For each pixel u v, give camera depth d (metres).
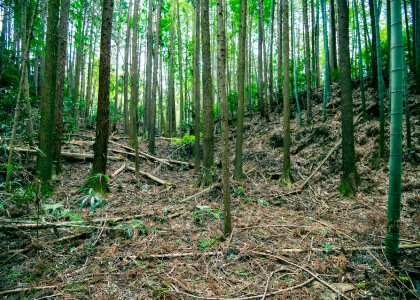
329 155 6.98
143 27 16.09
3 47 9.02
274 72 19.55
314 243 3.42
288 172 6.42
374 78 8.36
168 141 12.88
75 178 6.54
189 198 5.64
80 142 9.70
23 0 6.04
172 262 2.97
